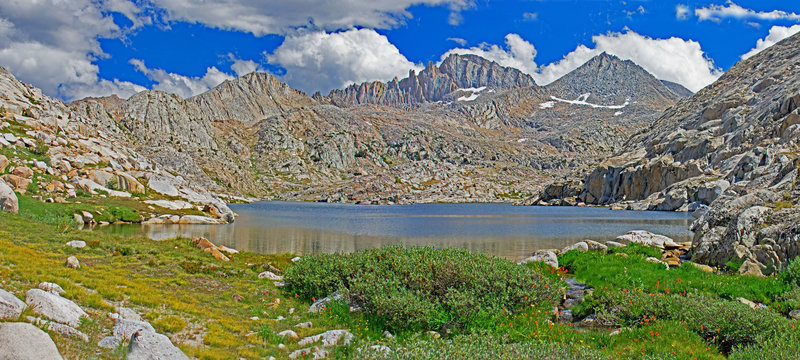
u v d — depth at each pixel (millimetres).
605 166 188250
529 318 17031
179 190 83938
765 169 74750
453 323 16516
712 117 171500
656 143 189125
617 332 15672
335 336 14359
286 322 16531
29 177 55281
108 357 10336
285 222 92375
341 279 20688
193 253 30547
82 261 21641
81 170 68500
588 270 27188
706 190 120250
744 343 14133
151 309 15367
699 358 12773
